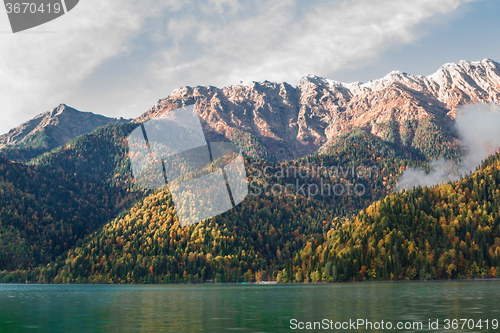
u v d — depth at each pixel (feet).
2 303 446.19
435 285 607.78
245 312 322.34
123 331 237.25
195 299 469.16
